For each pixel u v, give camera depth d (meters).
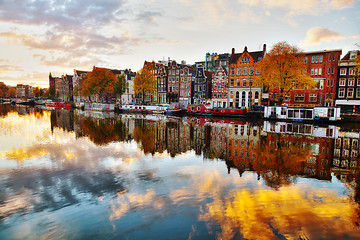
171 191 10.26
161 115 57.66
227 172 12.95
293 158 16.12
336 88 49.62
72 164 14.46
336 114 39.50
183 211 8.47
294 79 42.31
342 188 10.66
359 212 8.38
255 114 48.59
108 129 30.77
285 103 54.38
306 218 7.96
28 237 7.08
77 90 109.25
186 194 9.94
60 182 11.43
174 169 13.48
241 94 60.28
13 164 14.43
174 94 70.38
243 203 9.07
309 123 40.03
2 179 11.83
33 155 16.67
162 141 22.52
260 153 17.64
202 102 66.25
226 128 32.53
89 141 22.34
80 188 10.68
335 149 19.08
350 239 6.83
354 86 48.09
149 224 7.65
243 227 7.43
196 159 15.83
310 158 16.12
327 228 7.37
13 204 9.14
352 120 40.97
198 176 12.29
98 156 16.52
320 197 9.64
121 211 8.54
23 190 10.47
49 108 84.38
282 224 7.59
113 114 59.25
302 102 52.91
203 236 6.98
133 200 9.44
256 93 58.25
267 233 7.11
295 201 9.27
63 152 17.66
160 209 8.62
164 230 7.31
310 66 51.91
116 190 10.43
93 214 8.34
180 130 30.25
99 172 12.94
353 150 18.70
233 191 10.25
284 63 42.53
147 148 19.30
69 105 94.44
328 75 50.19
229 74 61.56
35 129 30.08
